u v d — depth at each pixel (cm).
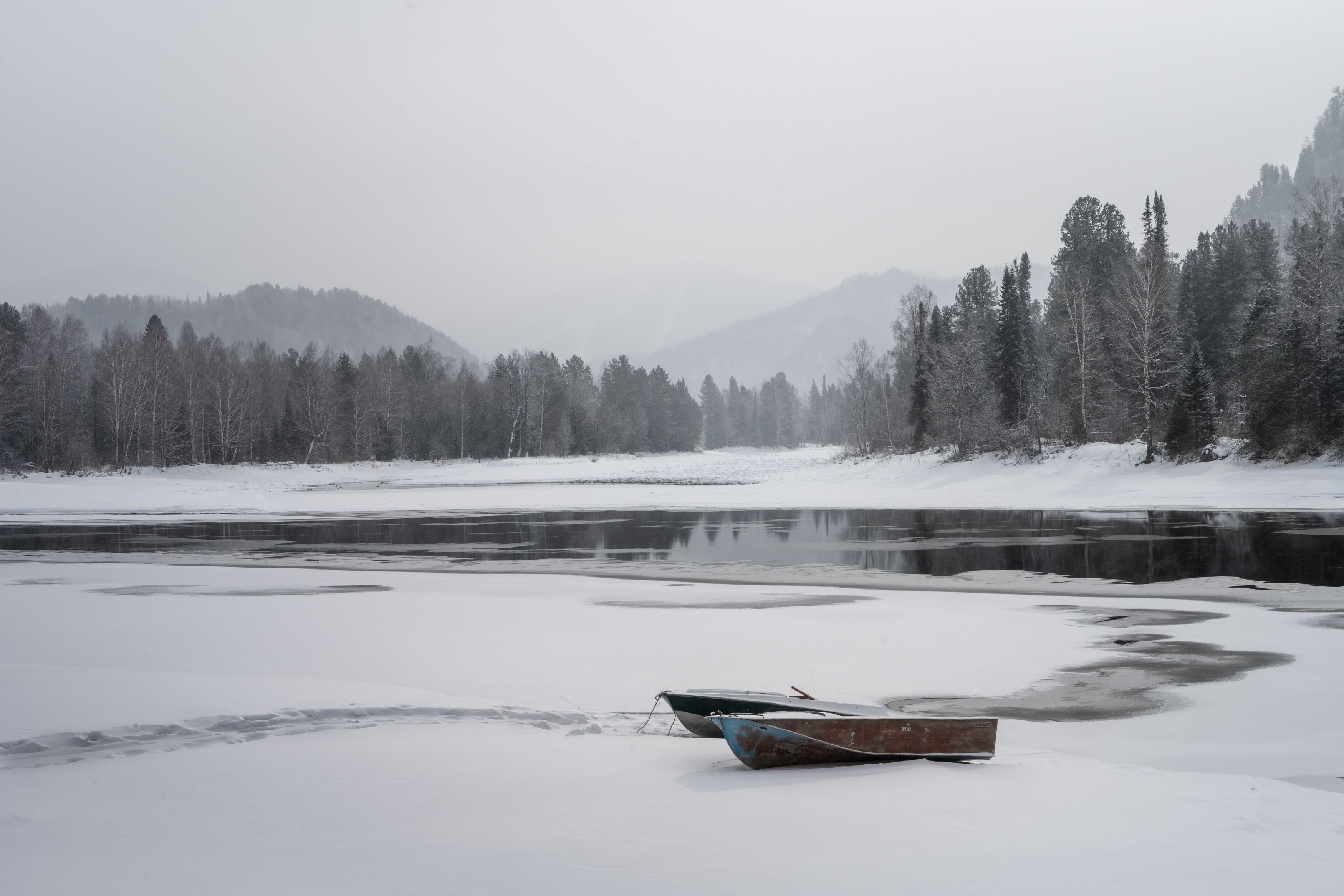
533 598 2164
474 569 2759
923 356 8119
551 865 601
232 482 8638
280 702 1124
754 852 625
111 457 9669
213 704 1115
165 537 3897
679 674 1370
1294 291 5456
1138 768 886
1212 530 3291
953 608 1966
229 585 2439
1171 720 1123
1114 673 1370
